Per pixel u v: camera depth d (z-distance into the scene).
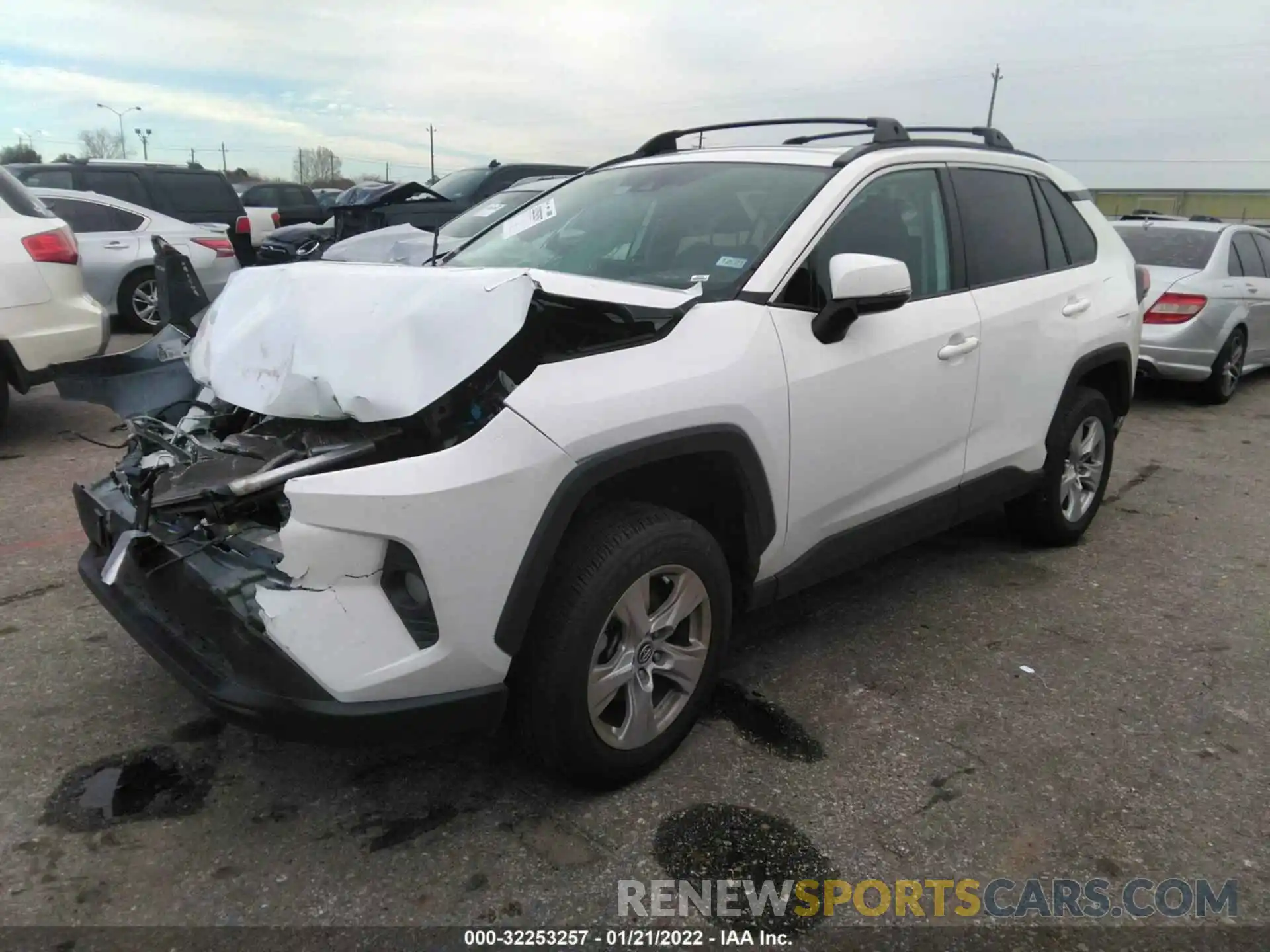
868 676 3.40
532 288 2.36
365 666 2.19
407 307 2.35
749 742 2.98
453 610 2.23
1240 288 8.29
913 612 3.95
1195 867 2.47
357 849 2.45
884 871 2.43
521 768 2.81
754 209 3.22
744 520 2.87
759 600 3.07
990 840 2.55
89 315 5.91
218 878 2.34
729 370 2.71
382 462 2.33
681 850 2.48
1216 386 8.30
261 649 2.17
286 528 2.17
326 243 10.80
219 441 2.76
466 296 2.32
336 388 2.29
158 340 3.29
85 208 9.77
